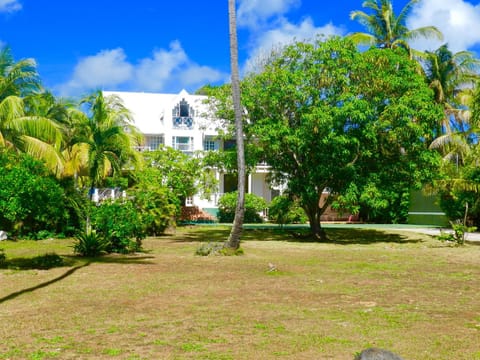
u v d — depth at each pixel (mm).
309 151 22906
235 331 6965
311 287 10578
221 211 39719
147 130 41938
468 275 12586
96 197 33844
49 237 23969
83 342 6418
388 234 28391
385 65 22562
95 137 21938
